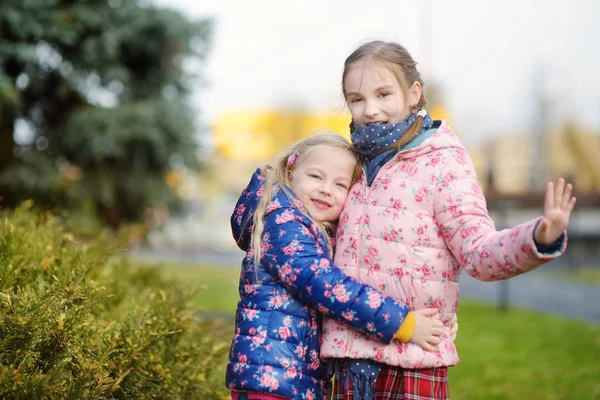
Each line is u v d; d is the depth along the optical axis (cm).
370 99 217
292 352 209
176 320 269
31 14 866
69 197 904
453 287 207
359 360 206
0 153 898
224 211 2253
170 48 1010
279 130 2511
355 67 219
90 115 922
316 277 205
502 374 493
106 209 975
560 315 801
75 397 211
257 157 2431
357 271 212
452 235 201
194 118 1041
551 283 1177
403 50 222
